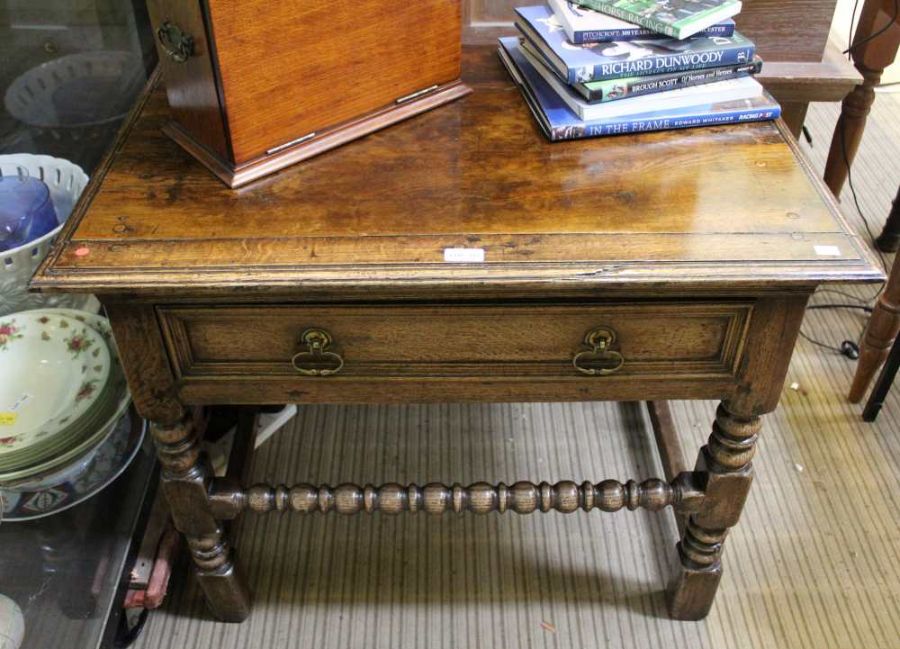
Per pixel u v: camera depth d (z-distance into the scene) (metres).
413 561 1.08
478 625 1.01
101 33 1.09
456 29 0.86
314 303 0.70
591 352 0.74
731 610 1.02
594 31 0.84
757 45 1.05
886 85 2.00
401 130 0.85
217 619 1.01
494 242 0.69
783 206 0.73
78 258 0.68
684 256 0.68
